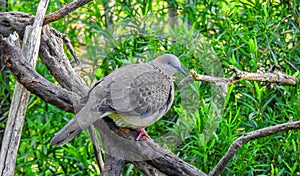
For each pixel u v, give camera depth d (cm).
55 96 570
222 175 715
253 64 711
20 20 695
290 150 715
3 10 856
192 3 773
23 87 629
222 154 694
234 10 793
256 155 738
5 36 699
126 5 783
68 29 929
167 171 553
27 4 844
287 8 788
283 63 772
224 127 696
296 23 776
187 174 549
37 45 644
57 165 829
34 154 838
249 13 754
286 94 734
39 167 825
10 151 627
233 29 756
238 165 695
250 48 708
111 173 582
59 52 666
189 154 731
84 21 802
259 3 768
